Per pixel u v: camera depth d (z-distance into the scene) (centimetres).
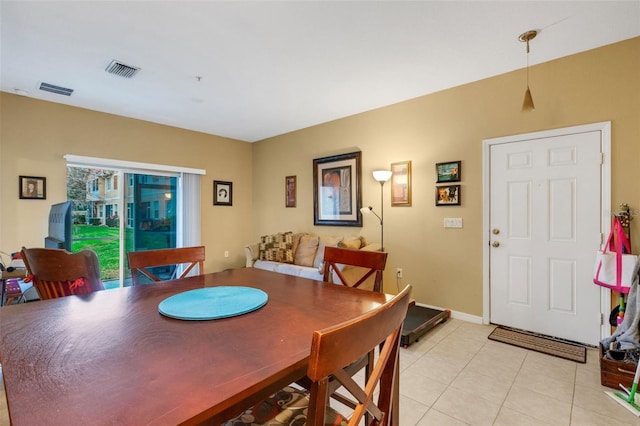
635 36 235
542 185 279
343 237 416
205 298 136
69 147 373
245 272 201
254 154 573
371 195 401
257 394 76
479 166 313
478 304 314
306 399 114
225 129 492
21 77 297
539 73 278
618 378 194
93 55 258
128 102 367
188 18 209
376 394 196
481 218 312
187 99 359
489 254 309
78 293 152
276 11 202
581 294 261
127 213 439
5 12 199
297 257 434
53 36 229
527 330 288
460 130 325
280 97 354
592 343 256
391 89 334
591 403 182
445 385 203
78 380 72
